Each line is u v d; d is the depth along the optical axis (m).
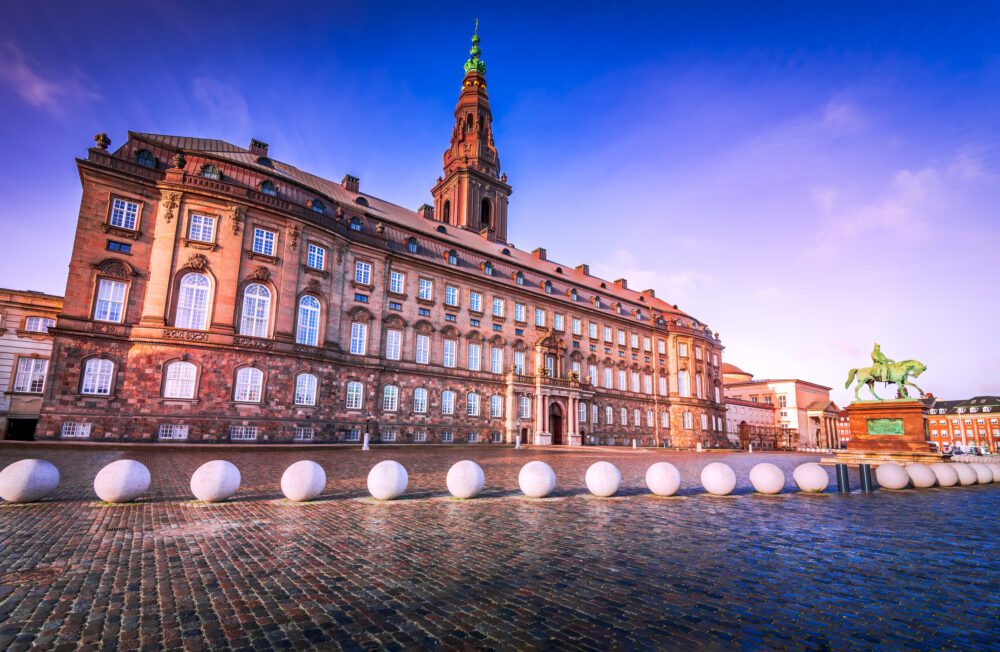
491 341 63.34
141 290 39.34
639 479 24.22
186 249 40.56
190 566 8.73
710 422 90.50
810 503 17.52
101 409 36.69
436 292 58.59
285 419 42.97
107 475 14.09
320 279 47.50
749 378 132.00
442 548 10.20
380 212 60.47
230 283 41.50
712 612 6.92
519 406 63.31
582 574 8.56
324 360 46.41
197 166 42.56
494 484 20.83
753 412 110.88
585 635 6.09
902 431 33.41
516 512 14.40
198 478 14.80
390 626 6.30
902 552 10.55
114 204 39.16
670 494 18.16
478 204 82.50
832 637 6.16
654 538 11.37
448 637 5.98
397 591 7.60
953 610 7.17
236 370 40.88
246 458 29.42
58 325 36.22
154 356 38.28
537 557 9.61
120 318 38.47
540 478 17.08
